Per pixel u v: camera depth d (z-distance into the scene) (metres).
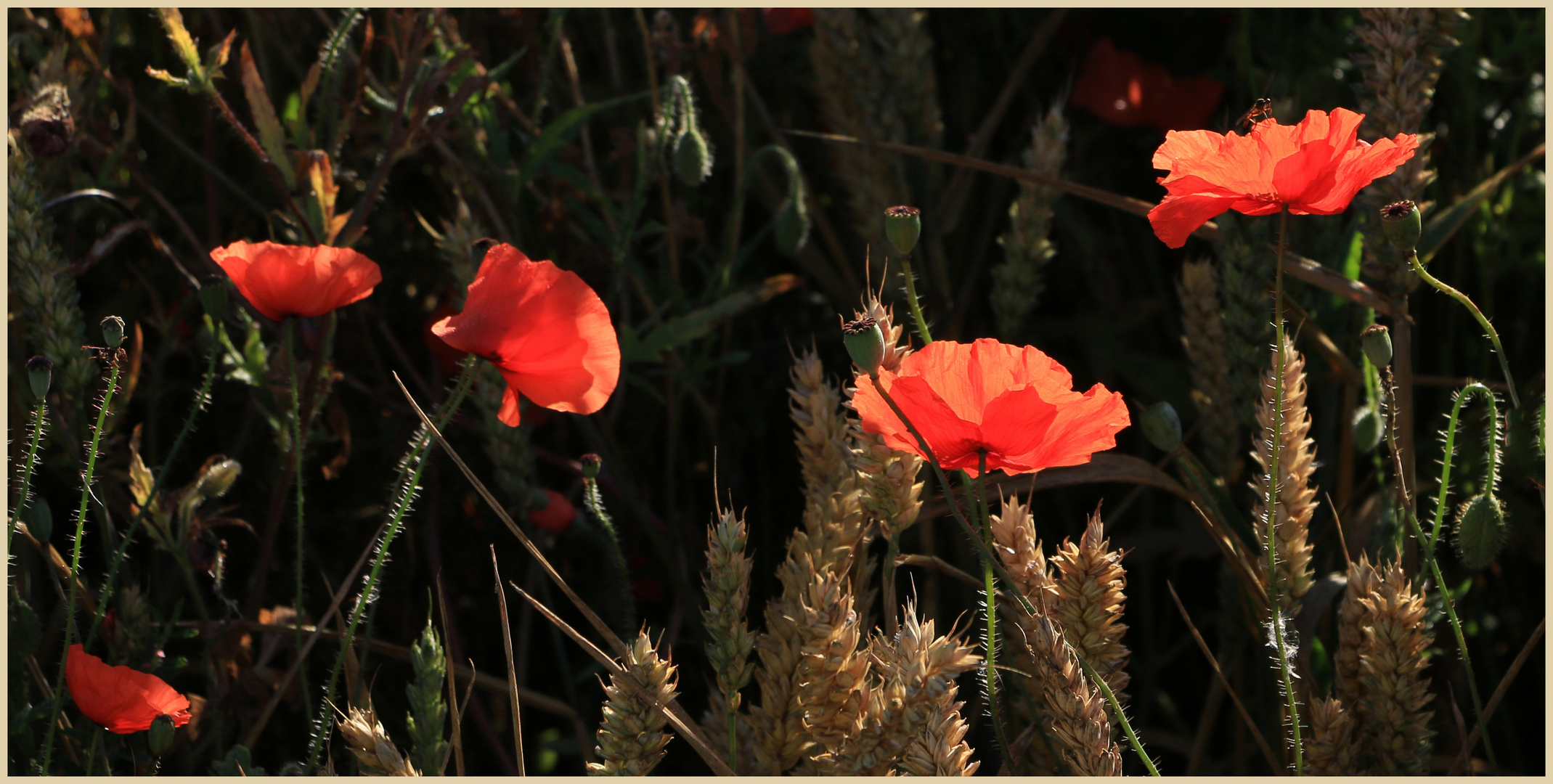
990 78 2.47
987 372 1.80
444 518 2.13
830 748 1.81
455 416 2.09
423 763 1.84
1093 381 2.17
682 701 2.09
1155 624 2.14
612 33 2.18
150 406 2.05
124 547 1.91
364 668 1.94
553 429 2.17
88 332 2.12
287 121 2.05
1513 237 2.13
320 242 2.00
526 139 2.11
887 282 2.13
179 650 2.06
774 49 2.38
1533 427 2.02
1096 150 2.33
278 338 2.08
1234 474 2.02
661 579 2.12
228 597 2.07
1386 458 2.01
